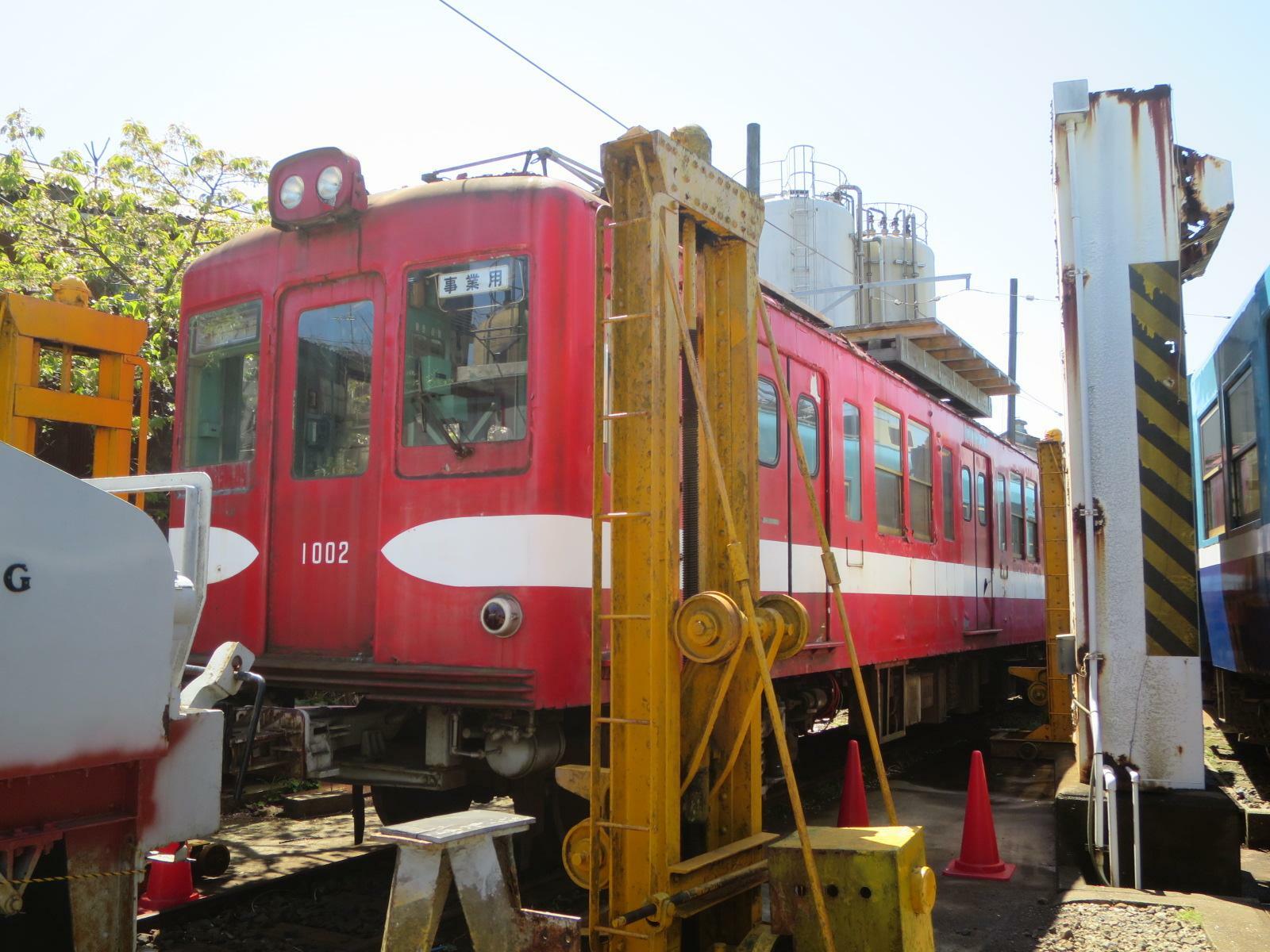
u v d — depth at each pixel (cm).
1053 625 1085
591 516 545
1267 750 984
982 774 623
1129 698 582
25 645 281
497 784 607
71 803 307
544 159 620
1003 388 1409
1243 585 870
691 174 426
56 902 324
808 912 368
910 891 369
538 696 512
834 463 854
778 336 762
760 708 430
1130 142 606
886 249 2488
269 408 618
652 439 396
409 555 557
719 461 420
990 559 1341
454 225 568
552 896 572
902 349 1064
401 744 595
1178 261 597
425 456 559
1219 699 1090
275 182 616
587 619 539
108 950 316
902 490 1020
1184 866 558
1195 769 573
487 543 535
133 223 1174
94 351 610
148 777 325
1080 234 608
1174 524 585
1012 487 1485
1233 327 873
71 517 294
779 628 425
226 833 718
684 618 389
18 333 565
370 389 586
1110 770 567
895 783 943
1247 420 841
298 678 575
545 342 538
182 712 342
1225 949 459
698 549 446
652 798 380
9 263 1091
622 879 392
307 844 686
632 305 412
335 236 607
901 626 991
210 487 366
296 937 501
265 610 605
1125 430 595
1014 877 607
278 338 621
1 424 563
